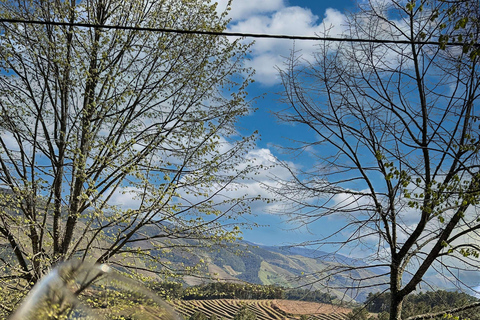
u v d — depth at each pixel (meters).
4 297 9.56
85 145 10.76
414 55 8.61
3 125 10.36
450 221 8.15
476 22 6.19
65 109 11.31
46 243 11.81
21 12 10.50
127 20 11.83
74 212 10.80
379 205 8.74
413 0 7.89
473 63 7.76
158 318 1.18
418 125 8.48
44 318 0.94
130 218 10.44
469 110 8.20
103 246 11.38
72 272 1.06
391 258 8.66
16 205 10.47
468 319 8.09
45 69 11.01
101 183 10.54
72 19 10.94
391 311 8.48
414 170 7.84
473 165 6.98
